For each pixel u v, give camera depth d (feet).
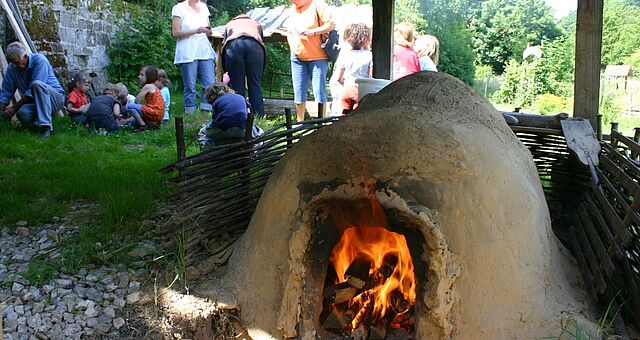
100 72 42.50
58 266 12.03
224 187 13.35
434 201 9.21
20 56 26.76
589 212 12.71
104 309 10.53
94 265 12.14
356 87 23.40
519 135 15.88
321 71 27.84
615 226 10.31
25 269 11.96
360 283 10.36
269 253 10.43
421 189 9.26
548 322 9.68
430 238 8.91
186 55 31.86
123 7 46.60
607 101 47.44
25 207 15.30
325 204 9.64
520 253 9.86
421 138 9.70
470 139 10.02
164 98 31.71
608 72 60.95
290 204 10.17
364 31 24.63
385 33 19.72
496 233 9.57
